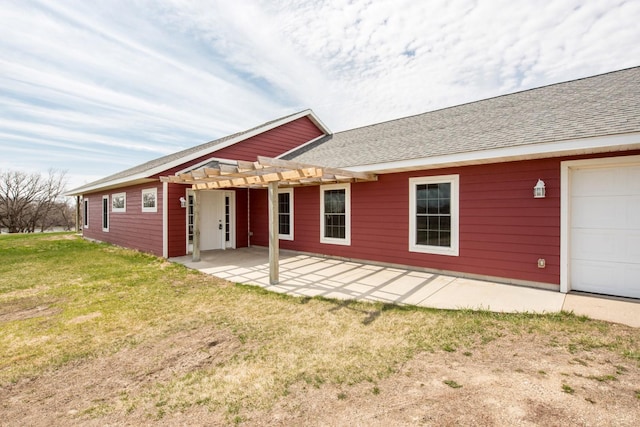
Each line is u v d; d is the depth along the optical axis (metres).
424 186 7.23
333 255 9.23
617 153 4.91
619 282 5.05
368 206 8.29
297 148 13.00
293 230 10.48
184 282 6.62
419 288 5.84
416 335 3.75
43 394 2.70
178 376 2.95
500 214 6.09
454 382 2.72
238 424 2.25
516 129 6.00
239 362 3.20
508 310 4.52
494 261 6.18
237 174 7.03
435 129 8.17
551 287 5.53
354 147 9.77
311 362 3.15
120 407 2.49
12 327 4.20
